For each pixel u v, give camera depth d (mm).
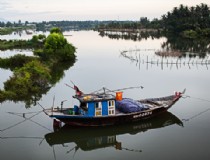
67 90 44938
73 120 29969
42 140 27984
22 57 66062
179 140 27719
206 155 24406
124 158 24547
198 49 99875
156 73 58938
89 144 28141
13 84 43000
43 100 39906
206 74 57750
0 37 179500
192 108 36438
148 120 32781
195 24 160875
